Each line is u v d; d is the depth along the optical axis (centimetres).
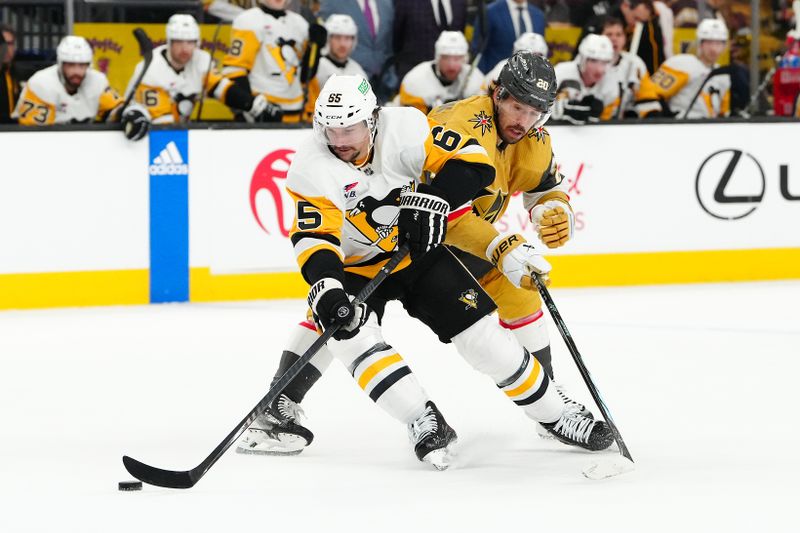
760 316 2212
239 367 1788
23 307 2341
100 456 1262
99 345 1970
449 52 2517
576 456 1233
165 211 2398
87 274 2367
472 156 1173
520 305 1320
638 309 2302
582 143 2566
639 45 2767
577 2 2877
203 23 2686
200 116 2548
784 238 2694
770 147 2672
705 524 976
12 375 1736
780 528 964
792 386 1608
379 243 1191
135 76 2445
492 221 1334
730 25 2920
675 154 2617
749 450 1252
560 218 1328
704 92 2762
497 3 2655
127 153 2366
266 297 2466
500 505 1037
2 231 2319
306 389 1270
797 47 2778
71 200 2347
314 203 1144
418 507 1034
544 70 1217
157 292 2411
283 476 1160
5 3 2541
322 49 2592
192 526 988
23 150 2314
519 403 1223
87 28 2608
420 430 1166
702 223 2647
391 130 1159
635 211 2608
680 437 1315
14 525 998
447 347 1930
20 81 2528
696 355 1845
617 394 1564
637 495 1066
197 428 1400
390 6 2595
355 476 1156
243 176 2433
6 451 1291
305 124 2458
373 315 1200
